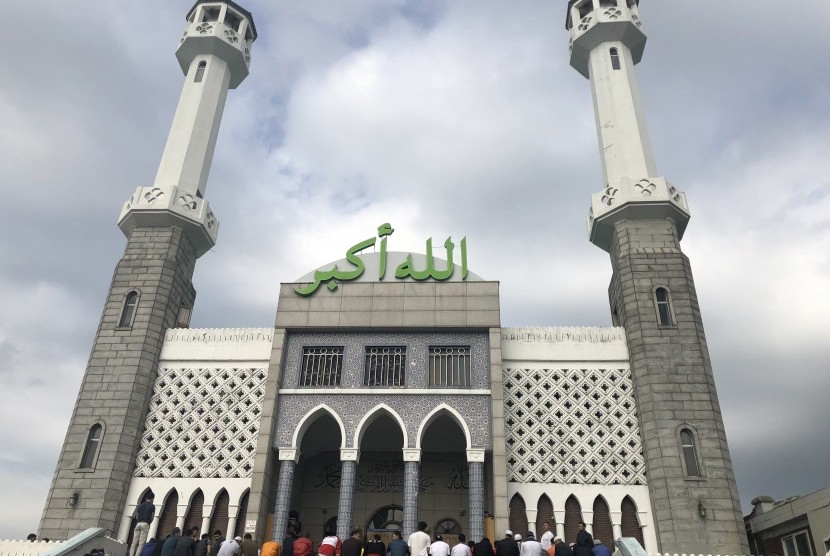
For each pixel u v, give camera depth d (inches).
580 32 1390.3
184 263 1216.2
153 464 1022.4
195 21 1437.0
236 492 987.3
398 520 1103.0
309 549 662.5
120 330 1101.1
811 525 940.6
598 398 1034.1
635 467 975.0
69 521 948.0
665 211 1137.4
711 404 978.1
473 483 936.9
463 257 1125.7
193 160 1294.3
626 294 1084.5
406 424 983.0
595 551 697.6
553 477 973.8
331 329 1064.2
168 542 701.9
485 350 1045.8
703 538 884.6
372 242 1163.3
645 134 1264.8
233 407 1056.2
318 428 1090.7
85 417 1031.0
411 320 1055.6
